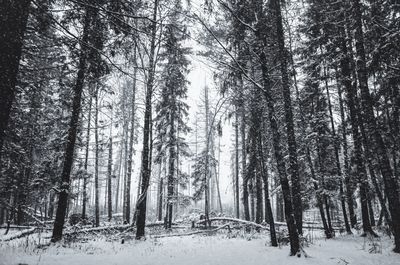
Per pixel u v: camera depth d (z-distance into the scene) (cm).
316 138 1614
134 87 1797
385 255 1013
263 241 1379
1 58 452
